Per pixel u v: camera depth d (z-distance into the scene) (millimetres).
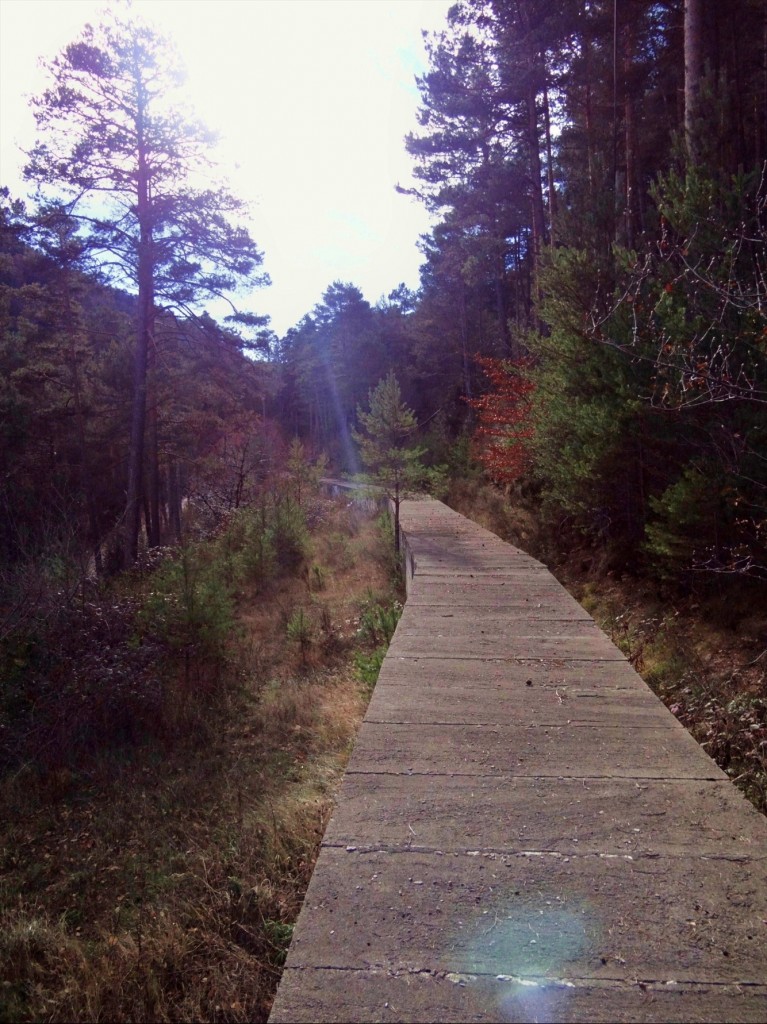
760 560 6836
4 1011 3154
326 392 66688
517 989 1869
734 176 7098
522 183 22938
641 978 1903
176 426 23578
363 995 1857
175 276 19375
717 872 2385
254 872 3893
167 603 7789
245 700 7211
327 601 10977
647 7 16141
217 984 2996
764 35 15906
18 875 4434
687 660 6539
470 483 18641
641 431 8016
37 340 20984
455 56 21172
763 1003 1815
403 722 3787
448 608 6543
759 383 6375
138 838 4742
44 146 16969
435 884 2342
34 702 6531
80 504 13641
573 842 2588
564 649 5184
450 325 39469
